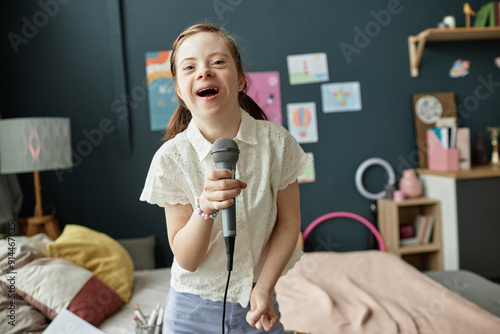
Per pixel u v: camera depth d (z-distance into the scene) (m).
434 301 1.90
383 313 1.83
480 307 1.89
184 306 1.01
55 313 1.78
